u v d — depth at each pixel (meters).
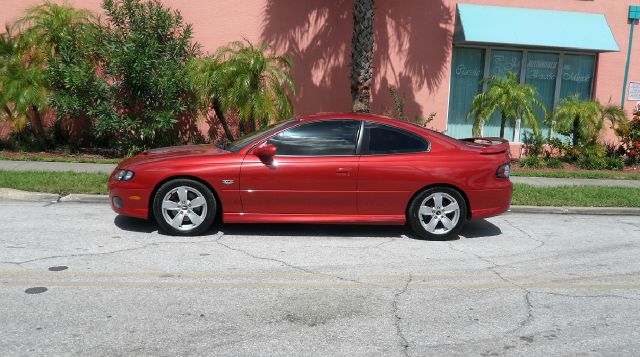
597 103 13.55
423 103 14.12
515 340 4.39
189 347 4.10
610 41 13.79
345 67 13.84
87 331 4.30
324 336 4.36
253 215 6.95
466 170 7.11
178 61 12.43
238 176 6.84
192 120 13.63
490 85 13.34
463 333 4.50
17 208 8.18
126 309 4.75
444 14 13.91
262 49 12.59
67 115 12.82
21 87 11.65
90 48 12.24
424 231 7.19
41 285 5.22
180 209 6.96
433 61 14.02
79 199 8.78
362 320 4.69
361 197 6.98
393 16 13.80
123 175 6.95
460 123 14.84
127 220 7.68
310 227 7.71
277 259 6.26
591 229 8.32
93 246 6.48
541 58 14.72
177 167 6.84
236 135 13.69
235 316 4.68
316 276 5.75
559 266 6.39
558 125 13.76
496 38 13.37
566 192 10.27
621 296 5.45
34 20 12.77
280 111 12.47
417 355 4.09
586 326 4.70
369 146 7.07
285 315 4.74
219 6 13.47
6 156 11.91
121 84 12.01
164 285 5.34
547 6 14.12
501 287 5.61
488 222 8.55
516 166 13.68
